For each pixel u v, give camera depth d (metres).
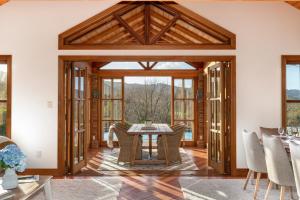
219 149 6.46
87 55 6.13
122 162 7.52
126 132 7.12
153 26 6.61
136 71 10.47
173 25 6.39
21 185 3.54
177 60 6.14
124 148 7.21
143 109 13.51
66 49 6.12
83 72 6.95
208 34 6.55
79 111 6.63
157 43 6.20
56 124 6.09
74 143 6.30
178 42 6.61
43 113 6.09
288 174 3.79
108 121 10.70
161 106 13.53
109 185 5.33
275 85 6.16
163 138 7.16
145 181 5.62
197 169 6.72
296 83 6.40
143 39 6.20
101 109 10.68
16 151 3.41
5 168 3.40
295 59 6.17
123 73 10.48
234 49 6.14
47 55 6.11
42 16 6.11
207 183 5.46
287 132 5.27
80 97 6.71
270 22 6.17
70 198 4.61
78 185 5.32
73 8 6.11
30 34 6.11
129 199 4.59
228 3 6.17
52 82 6.11
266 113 6.14
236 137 6.12
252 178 5.59
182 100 10.66
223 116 6.24
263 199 4.53
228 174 6.19
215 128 6.65
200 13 6.20
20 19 6.11
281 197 3.94
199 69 10.38
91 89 10.45
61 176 6.00
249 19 6.16
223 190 5.02
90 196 4.71
